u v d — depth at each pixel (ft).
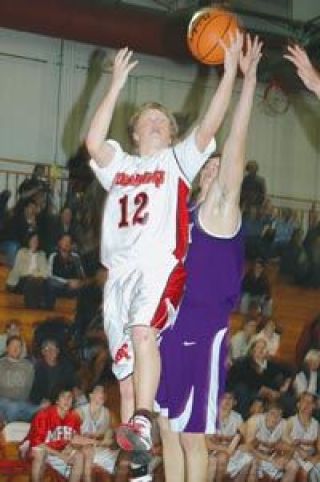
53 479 34.60
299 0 49.06
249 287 45.29
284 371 43.14
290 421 41.09
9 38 43.70
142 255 12.75
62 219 42.16
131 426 11.66
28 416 36.52
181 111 47.11
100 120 13.71
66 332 39.40
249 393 41.27
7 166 43.21
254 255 46.50
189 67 47.52
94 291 40.98
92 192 42.73
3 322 39.50
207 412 14.26
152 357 12.23
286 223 48.52
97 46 44.93
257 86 49.26
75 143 44.57
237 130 13.83
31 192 42.29
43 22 40.29
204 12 14.60
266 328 43.78
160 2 45.73
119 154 13.79
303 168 50.31
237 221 14.46
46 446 34.35
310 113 50.67
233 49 13.14
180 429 14.20
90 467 35.14
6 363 36.94
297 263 47.65
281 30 47.98
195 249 14.42
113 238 13.23
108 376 38.75
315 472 40.81
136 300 12.51
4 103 43.50
